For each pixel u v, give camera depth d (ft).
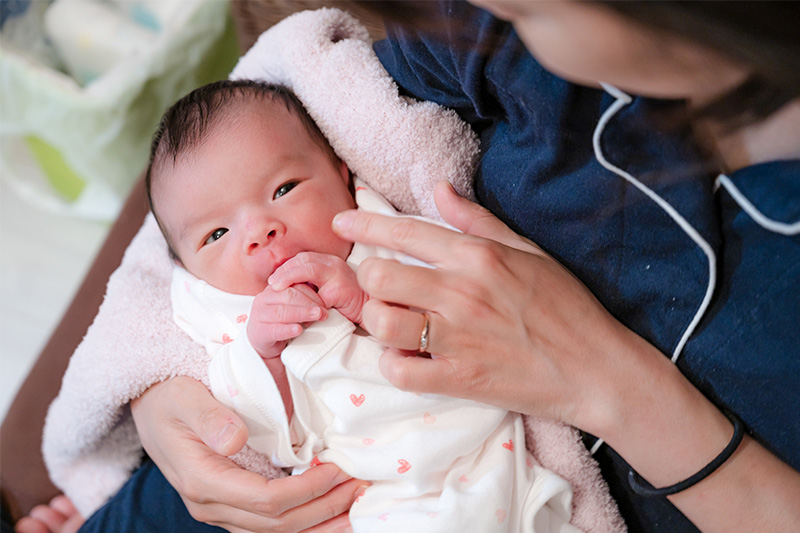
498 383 2.29
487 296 2.26
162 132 2.91
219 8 5.36
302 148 2.82
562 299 2.33
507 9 1.61
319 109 2.91
